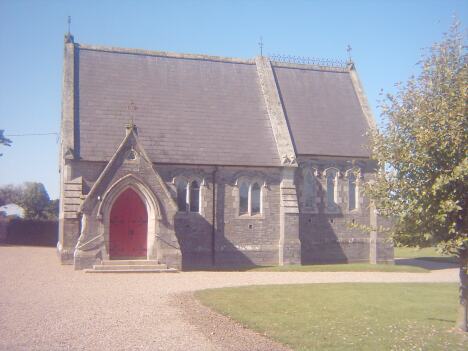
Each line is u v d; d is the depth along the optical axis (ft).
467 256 46.85
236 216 110.22
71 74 112.78
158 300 60.18
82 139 103.76
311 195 119.24
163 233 95.14
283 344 41.96
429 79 48.29
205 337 43.57
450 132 44.47
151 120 111.45
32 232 164.14
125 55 121.80
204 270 98.48
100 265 89.35
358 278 90.27
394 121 49.08
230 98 122.21
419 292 70.95
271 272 98.32
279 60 135.23
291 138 119.55
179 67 124.16
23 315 50.60
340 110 130.21
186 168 108.17
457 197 44.96
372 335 45.29
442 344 43.04
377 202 50.03
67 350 38.99
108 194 93.04
